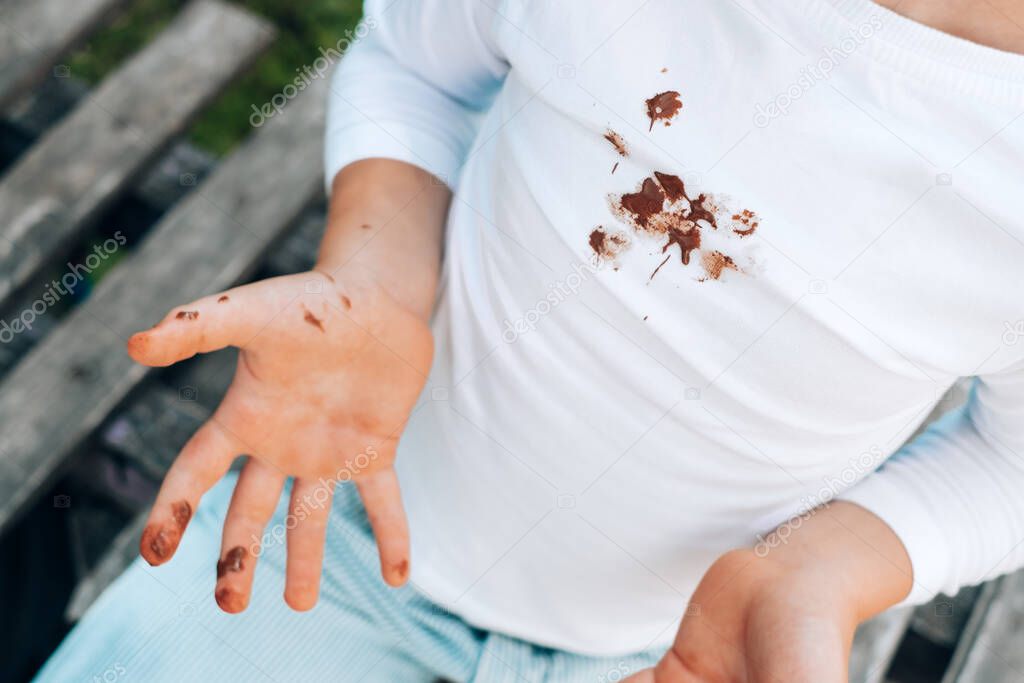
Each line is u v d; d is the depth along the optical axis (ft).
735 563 1.47
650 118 1.37
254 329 1.42
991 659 2.28
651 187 1.40
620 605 1.74
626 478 1.57
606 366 1.50
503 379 1.58
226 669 1.78
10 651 2.28
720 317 1.42
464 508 1.71
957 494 1.59
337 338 1.47
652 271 1.43
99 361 2.50
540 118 1.46
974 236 1.31
